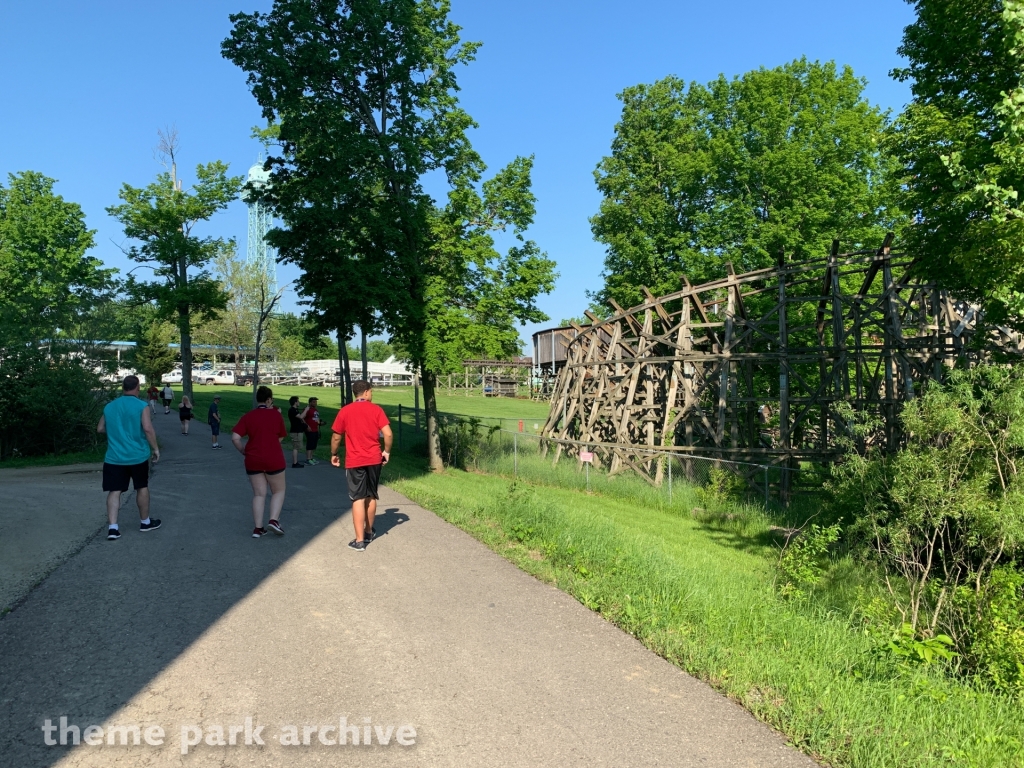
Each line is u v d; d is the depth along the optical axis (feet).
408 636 16.03
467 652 15.16
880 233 71.82
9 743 10.98
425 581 20.36
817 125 76.33
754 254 76.54
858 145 73.67
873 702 13.21
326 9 60.29
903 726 12.29
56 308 63.82
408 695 13.06
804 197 75.00
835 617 19.01
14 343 57.98
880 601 19.44
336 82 62.64
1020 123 19.97
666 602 18.07
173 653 14.75
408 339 63.36
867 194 73.56
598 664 14.64
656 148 94.38
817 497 43.73
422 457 75.46
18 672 13.62
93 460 55.88
